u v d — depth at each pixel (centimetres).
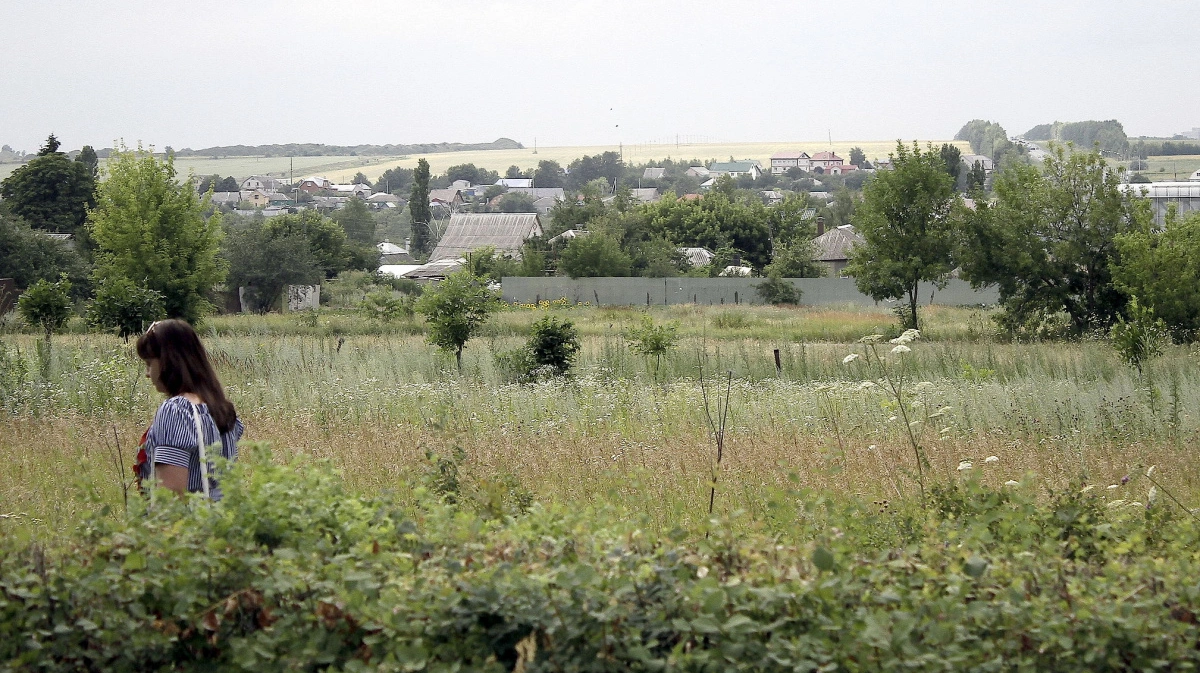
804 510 555
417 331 3416
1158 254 2556
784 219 8500
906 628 312
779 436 1116
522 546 372
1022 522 459
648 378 1869
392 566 357
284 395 1502
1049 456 991
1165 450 1049
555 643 318
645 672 314
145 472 454
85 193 7206
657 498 756
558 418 1298
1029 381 1578
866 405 1352
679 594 330
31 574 332
